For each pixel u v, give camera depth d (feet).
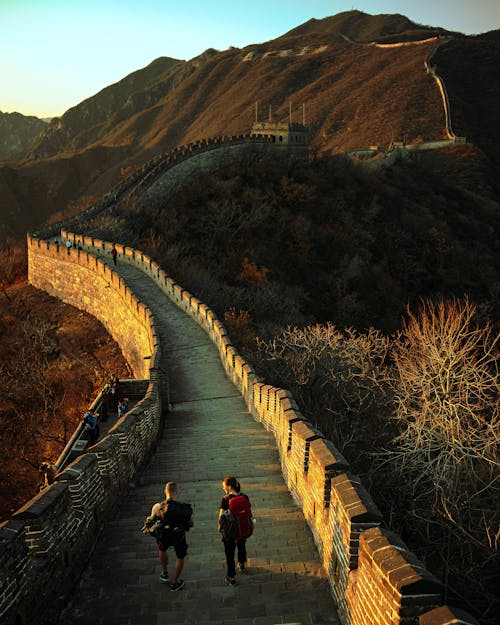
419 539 41.78
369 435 56.59
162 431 55.42
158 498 35.76
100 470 32.17
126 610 22.82
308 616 21.81
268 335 104.01
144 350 91.40
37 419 104.37
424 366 52.54
